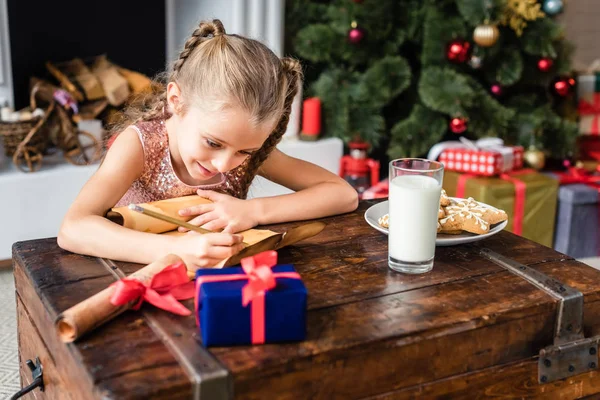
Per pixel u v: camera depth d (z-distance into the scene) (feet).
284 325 2.57
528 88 9.31
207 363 2.42
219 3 8.29
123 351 2.52
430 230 3.27
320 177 4.47
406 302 2.99
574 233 8.21
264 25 8.30
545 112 8.74
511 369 3.05
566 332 3.15
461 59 7.98
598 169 8.84
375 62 8.19
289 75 4.07
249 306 2.52
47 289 3.04
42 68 8.39
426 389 2.85
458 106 7.86
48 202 7.25
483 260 3.53
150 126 4.13
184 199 3.86
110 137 4.87
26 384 3.73
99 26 8.69
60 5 8.34
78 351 2.51
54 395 3.08
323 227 3.63
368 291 3.09
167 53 9.31
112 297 2.70
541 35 8.27
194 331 2.67
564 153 8.85
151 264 3.00
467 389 2.96
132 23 8.92
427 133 8.29
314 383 2.59
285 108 4.16
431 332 2.78
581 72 9.45
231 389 2.41
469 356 2.91
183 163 4.23
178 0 9.13
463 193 7.92
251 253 3.17
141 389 2.28
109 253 3.35
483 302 3.02
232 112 3.39
